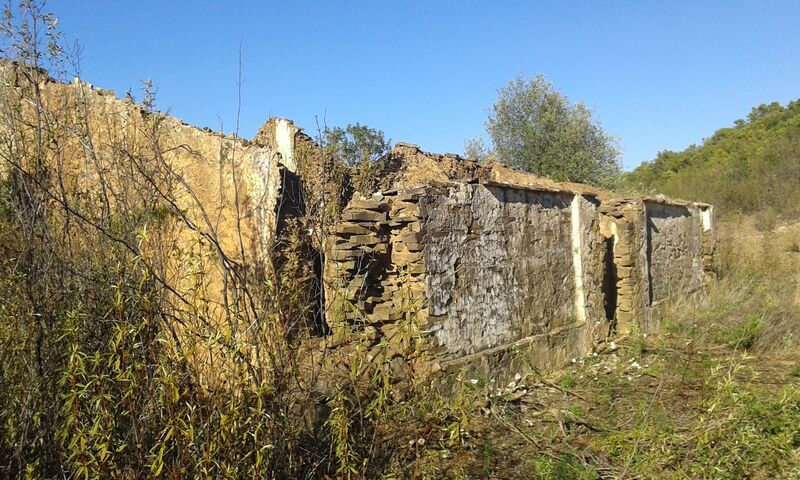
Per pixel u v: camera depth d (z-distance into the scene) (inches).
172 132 241.4
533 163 767.7
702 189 1062.4
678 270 491.8
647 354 339.0
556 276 319.6
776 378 284.4
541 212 309.6
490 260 265.1
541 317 302.2
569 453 190.9
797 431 183.3
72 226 168.1
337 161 342.3
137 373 120.6
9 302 143.4
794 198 915.4
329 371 158.1
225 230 228.1
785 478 168.4
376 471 142.6
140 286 125.6
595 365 306.8
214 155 234.2
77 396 112.7
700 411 197.0
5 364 138.6
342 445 129.3
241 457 121.3
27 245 152.0
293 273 184.4
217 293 209.9
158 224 173.3
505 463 187.5
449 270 237.9
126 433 121.2
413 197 224.7
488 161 513.0
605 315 360.2
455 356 237.6
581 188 430.6
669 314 430.3
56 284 146.6
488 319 260.8
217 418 121.3
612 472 176.4
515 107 800.9
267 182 219.6
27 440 128.9
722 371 280.8
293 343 142.6
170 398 116.2
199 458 116.6
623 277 390.0
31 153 185.0
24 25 175.2
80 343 133.3
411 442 157.8
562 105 789.9
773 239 788.0
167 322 128.6
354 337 155.2
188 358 124.3
